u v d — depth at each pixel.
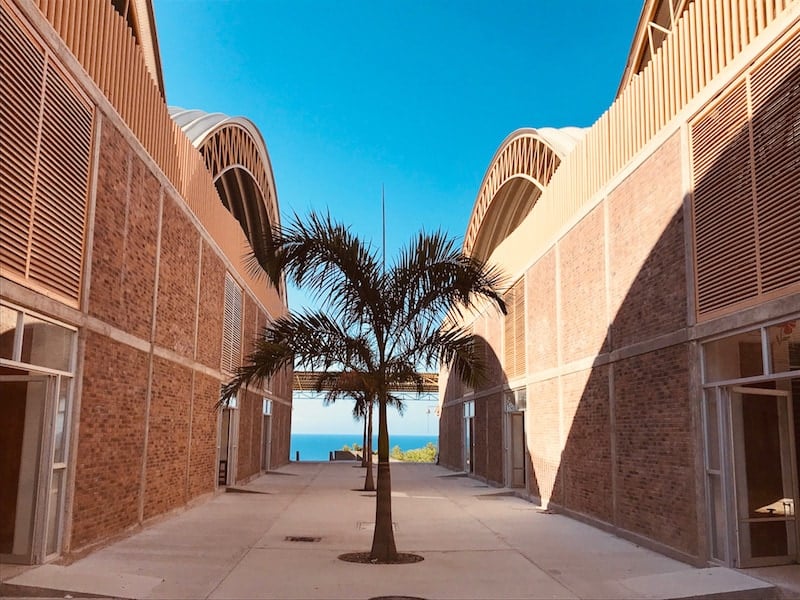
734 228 9.19
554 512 16.45
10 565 8.38
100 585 7.68
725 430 9.45
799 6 8.05
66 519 9.02
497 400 23.92
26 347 8.03
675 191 10.77
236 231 21.56
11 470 8.62
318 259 10.12
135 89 11.56
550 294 17.72
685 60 10.66
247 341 23.64
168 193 13.48
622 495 12.52
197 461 16.50
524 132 25.22
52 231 8.48
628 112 12.79
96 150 9.69
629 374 12.41
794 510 9.48
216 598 7.45
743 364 9.05
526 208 30.44
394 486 23.69
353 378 10.05
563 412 16.31
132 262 11.37
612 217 13.40
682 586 8.17
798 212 7.95
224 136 23.84
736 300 9.09
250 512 15.41
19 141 7.66
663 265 11.14
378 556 9.83
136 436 11.73
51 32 8.33
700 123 10.16
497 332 24.20
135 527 11.77
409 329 10.41
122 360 10.96
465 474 29.50
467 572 9.05
